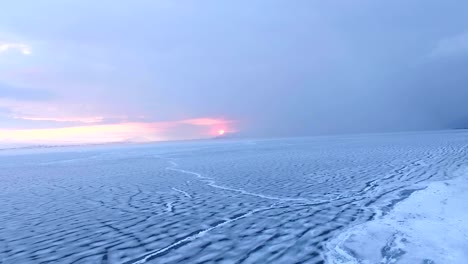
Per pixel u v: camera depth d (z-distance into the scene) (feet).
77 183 50.26
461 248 16.22
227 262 16.94
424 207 23.89
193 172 56.44
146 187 42.42
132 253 18.90
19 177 63.77
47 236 22.91
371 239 18.54
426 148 78.84
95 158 121.29
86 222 26.13
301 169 52.08
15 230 24.73
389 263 15.40
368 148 92.89
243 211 27.12
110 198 35.99
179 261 17.43
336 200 29.07
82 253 19.30
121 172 63.21
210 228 22.84
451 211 22.29
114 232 23.06
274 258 17.07
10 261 18.65
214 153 111.45
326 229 21.06
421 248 16.46
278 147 132.57
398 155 65.00
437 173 38.86
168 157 102.78
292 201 29.81
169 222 24.89
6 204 35.63
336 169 49.55
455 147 76.02
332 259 16.55
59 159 128.47
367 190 32.40
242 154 97.81
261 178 44.75
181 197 34.45
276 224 22.89
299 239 19.57
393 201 27.04
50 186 48.62
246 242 19.63
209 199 32.68
